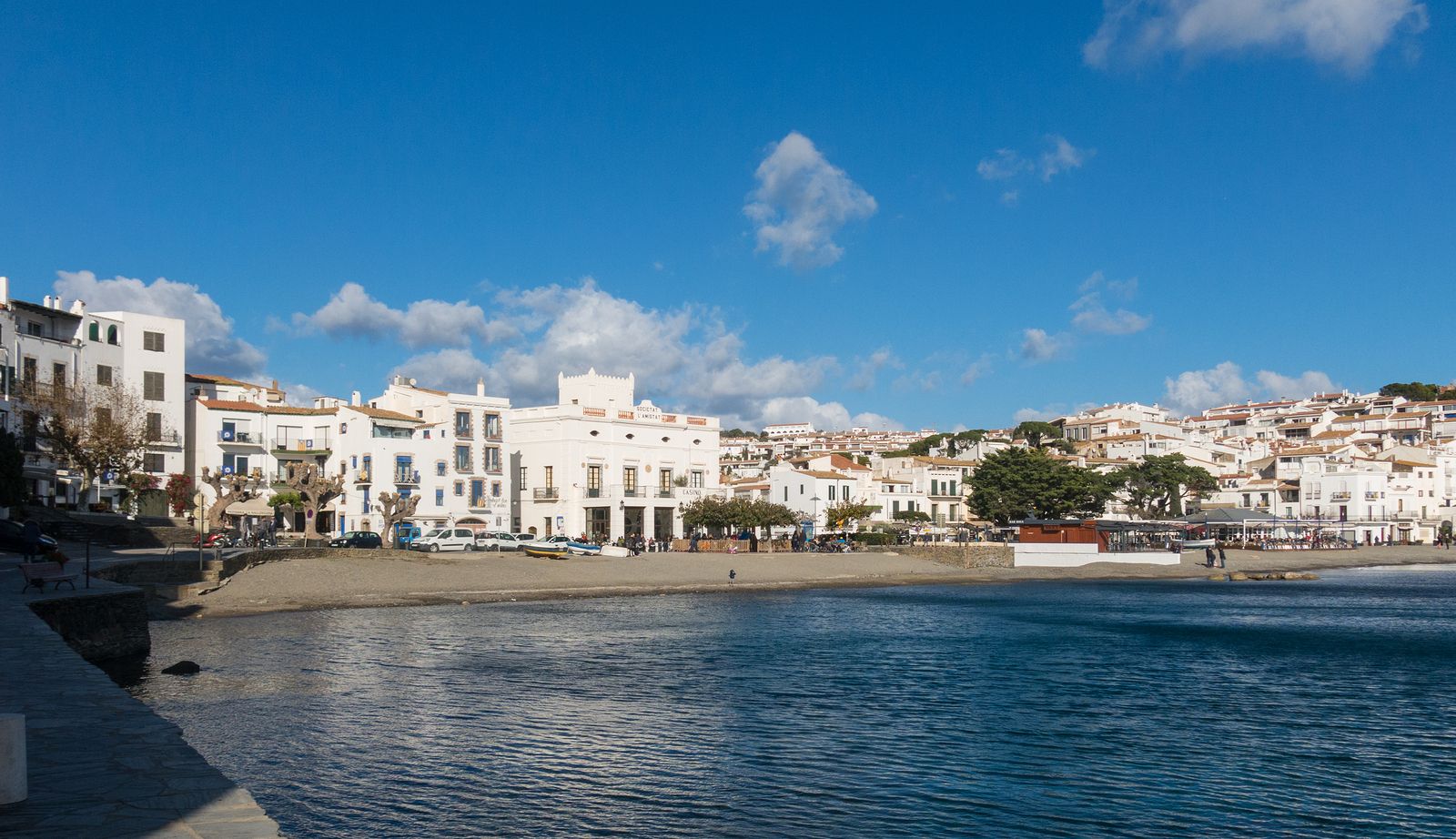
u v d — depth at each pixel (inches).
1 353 3230.8
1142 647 2033.7
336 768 1005.8
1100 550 5103.3
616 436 4837.6
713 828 856.3
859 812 908.6
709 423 5251.0
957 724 1266.0
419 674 1539.1
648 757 1075.9
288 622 2153.1
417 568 3046.3
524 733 1171.3
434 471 4345.5
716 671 1640.0
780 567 4018.2
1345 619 2704.2
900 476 6535.4
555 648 1865.2
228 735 1120.8
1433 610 3016.7
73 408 3395.7
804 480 5748.0
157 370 3937.0
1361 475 7155.5
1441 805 954.1
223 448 4138.8
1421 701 1462.8
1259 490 7588.6
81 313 3666.3
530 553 3668.8
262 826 422.9
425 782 967.6
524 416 4854.8
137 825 422.0
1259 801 962.1
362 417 4197.8
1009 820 896.3
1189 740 1202.0
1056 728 1254.9
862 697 1435.8
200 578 2425.0
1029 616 2682.1
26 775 473.7
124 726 614.5
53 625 1350.9
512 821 864.3
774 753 1103.0
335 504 4271.7
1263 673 1704.0
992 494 6072.8
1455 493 7805.1
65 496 3467.0
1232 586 4185.5
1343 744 1186.0
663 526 5049.2
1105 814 919.0
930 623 2442.2
